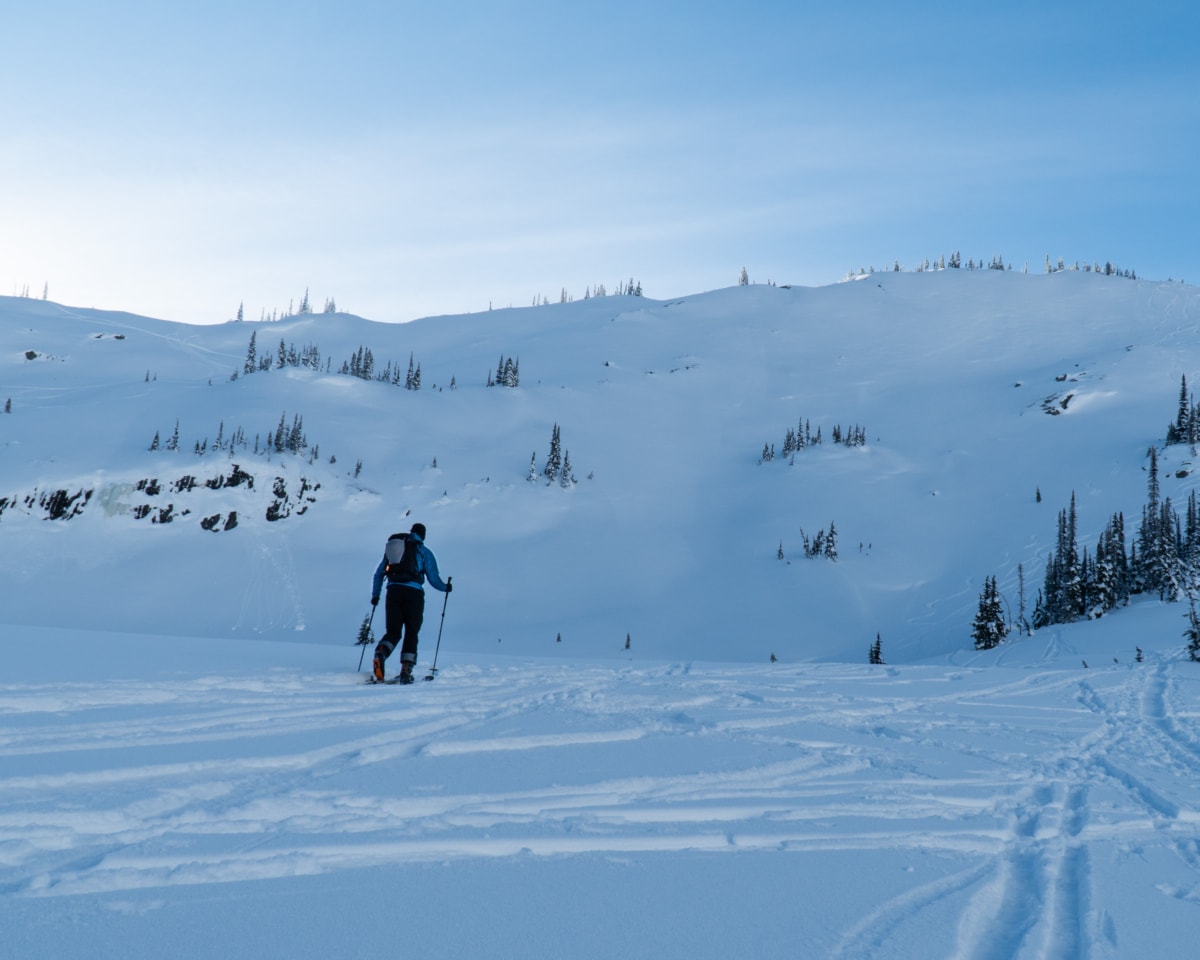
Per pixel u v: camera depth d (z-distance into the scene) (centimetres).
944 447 15650
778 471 15900
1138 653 1806
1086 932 272
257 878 265
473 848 312
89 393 17150
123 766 384
